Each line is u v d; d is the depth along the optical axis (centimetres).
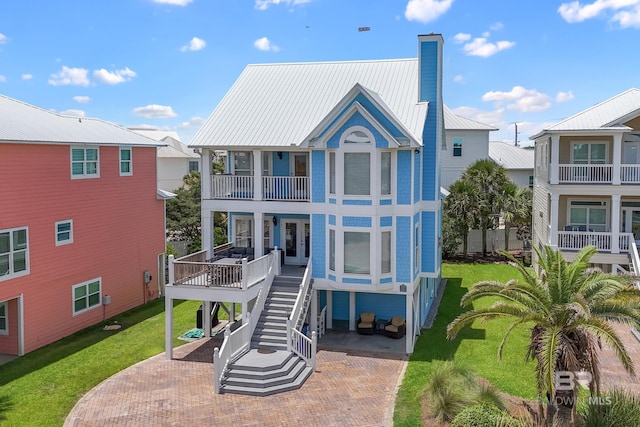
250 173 2656
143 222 2942
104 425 1553
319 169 2233
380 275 2166
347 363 2030
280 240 2636
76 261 2441
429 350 2158
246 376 1814
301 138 2355
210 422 1566
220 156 5569
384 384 1828
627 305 1483
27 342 2178
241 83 2820
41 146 2233
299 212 2320
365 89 2092
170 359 2088
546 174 3034
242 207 2398
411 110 2372
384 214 2153
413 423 1545
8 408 1667
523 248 4191
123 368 1998
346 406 1664
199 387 1819
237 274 2073
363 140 2119
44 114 2598
